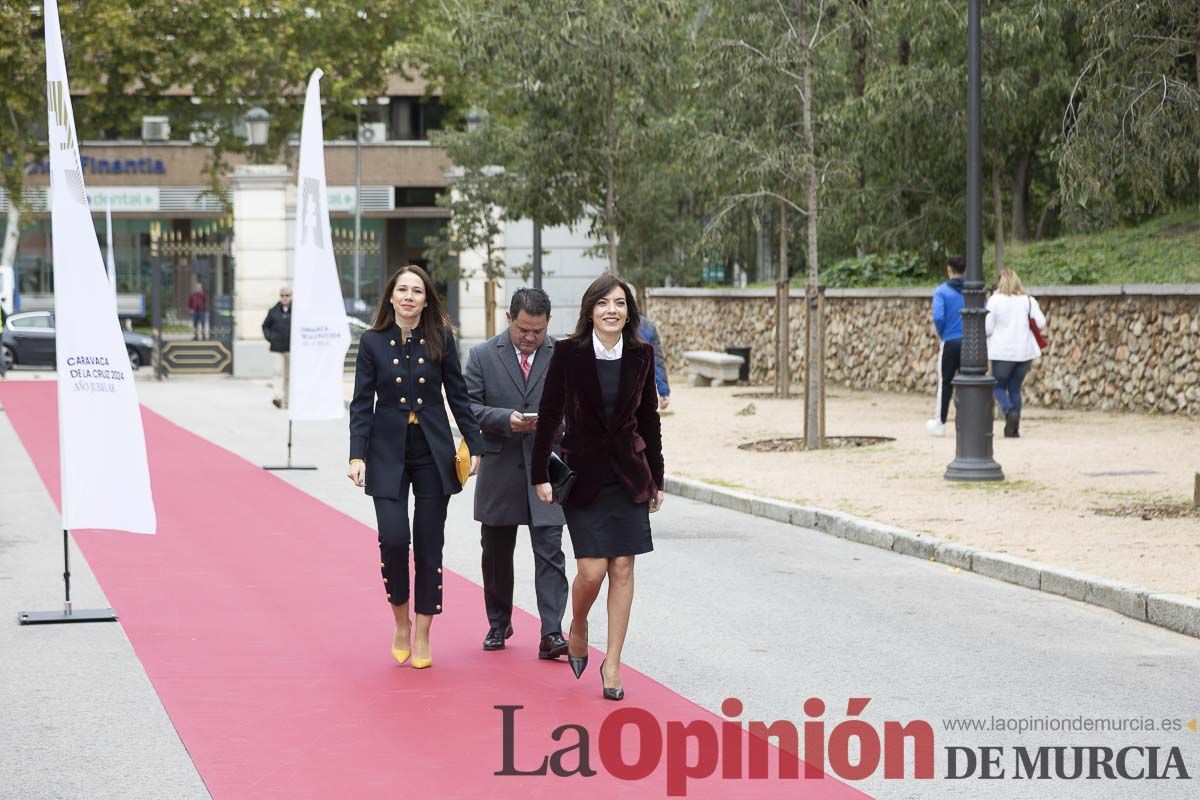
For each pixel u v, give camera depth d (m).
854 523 12.23
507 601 8.20
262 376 38.25
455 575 10.62
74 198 9.04
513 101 24.98
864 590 9.98
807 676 7.54
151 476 16.83
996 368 18.34
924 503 13.30
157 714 6.77
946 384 19.25
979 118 14.77
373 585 10.18
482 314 39.75
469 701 7.00
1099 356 22.19
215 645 8.25
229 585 10.16
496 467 7.99
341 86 46.78
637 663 7.81
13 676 7.50
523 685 7.33
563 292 41.75
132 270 63.50
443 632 8.66
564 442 7.13
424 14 46.34
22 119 47.66
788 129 20.00
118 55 46.44
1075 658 7.97
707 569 10.84
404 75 49.25
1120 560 10.24
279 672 7.60
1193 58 17.20
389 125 64.25
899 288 28.00
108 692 7.18
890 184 25.33
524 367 8.03
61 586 10.09
